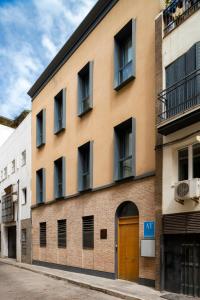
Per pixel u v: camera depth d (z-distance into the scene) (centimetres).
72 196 1892
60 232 2041
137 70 1424
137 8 1458
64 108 2059
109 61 1630
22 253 2705
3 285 1505
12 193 2947
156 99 1256
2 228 3409
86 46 1850
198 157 1094
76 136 1903
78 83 1912
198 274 1036
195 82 1074
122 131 1547
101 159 1636
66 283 1496
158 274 1161
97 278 1521
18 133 3020
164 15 1266
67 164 1992
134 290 1176
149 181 1294
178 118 1091
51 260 2123
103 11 1698
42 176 2377
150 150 1311
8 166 3334
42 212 2325
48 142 2292
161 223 1171
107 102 1619
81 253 1758
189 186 1050
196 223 1045
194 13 1122
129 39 1548
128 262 1403
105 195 1576
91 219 1700
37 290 1338
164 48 1241
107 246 1530
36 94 2559
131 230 1407
